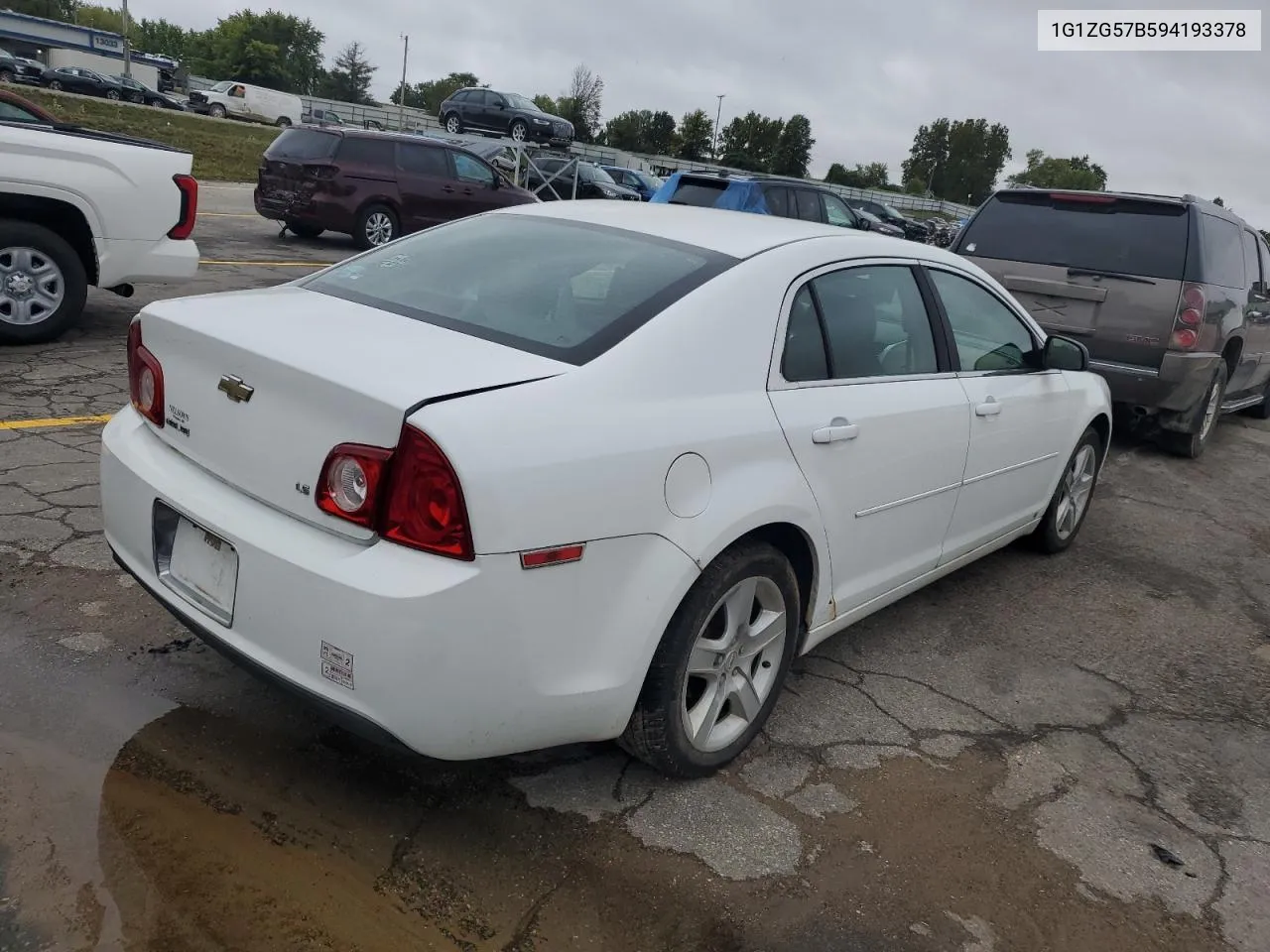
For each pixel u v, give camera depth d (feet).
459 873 8.13
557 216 11.39
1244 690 13.12
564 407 7.83
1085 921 8.41
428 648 7.18
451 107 94.02
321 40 352.69
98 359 22.11
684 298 9.14
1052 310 24.07
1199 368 23.03
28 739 9.16
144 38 398.01
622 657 8.19
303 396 7.73
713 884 8.32
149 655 10.75
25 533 13.14
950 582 15.74
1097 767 10.86
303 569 7.47
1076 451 16.58
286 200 46.34
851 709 11.47
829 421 10.07
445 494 7.13
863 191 192.44
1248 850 9.66
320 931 7.38
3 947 6.89
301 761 9.33
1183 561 17.95
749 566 9.23
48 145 21.16
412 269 10.46
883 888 8.52
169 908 7.42
